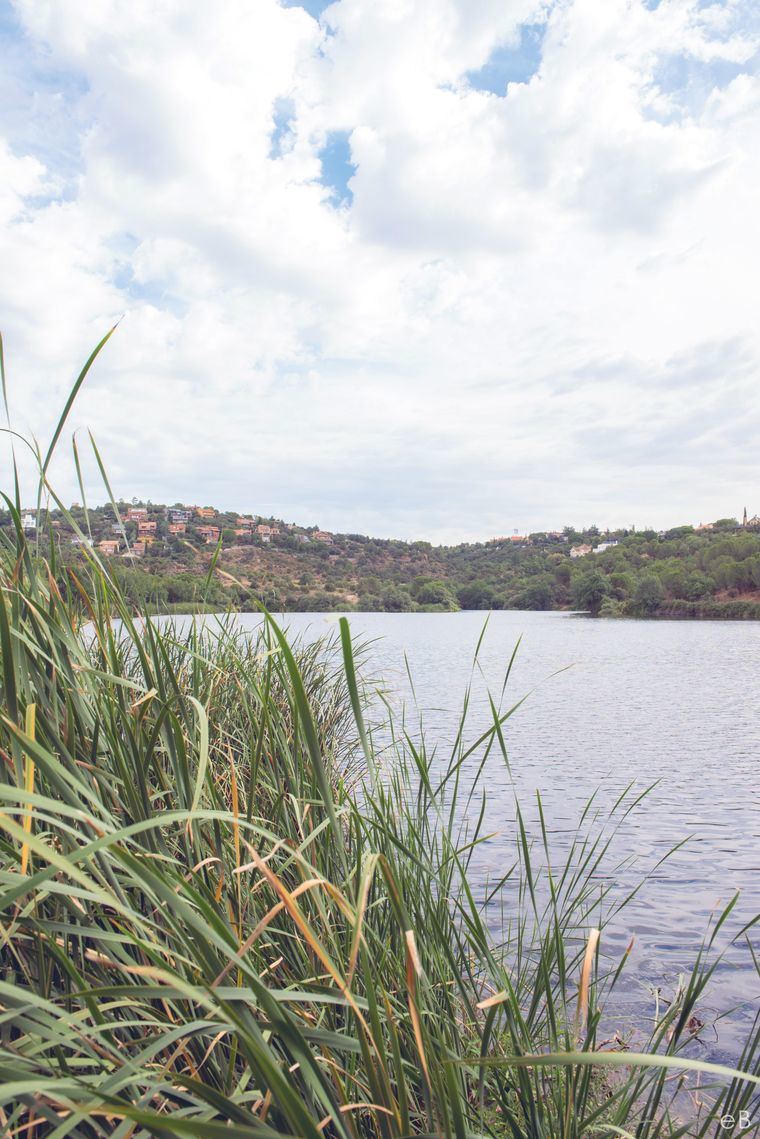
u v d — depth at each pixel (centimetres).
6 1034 106
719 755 1097
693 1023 311
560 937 161
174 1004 114
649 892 493
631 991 348
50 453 113
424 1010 139
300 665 494
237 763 231
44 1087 59
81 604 160
